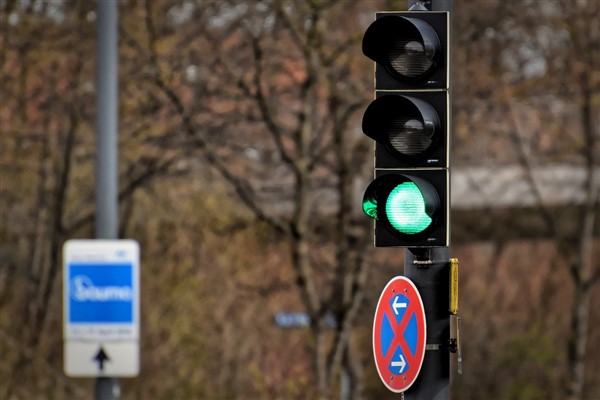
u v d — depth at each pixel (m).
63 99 62.12
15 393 70.81
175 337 75.88
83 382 74.81
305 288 55.66
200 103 55.53
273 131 54.09
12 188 68.50
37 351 68.81
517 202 86.44
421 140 21.19
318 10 54.12
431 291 22.27
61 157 63.69
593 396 97.44
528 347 91.12
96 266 35.62
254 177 61.19
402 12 21.39
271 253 75.19
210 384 77.12
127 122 56.88
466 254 100.69
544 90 73.62
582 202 77.25
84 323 35.56
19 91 63.69
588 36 71.75
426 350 22.23
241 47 56.41
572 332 77.62
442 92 21.36
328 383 56.56
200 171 60.31
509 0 65.12
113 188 36.12
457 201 86.62
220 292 74.50
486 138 78.19
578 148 75.62
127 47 56.59
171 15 57.66
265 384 74.44
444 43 21.36
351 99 56.69
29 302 70.56
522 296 98.69
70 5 61.25
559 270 96.12
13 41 61.41
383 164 21.41
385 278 64.94
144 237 72.12
